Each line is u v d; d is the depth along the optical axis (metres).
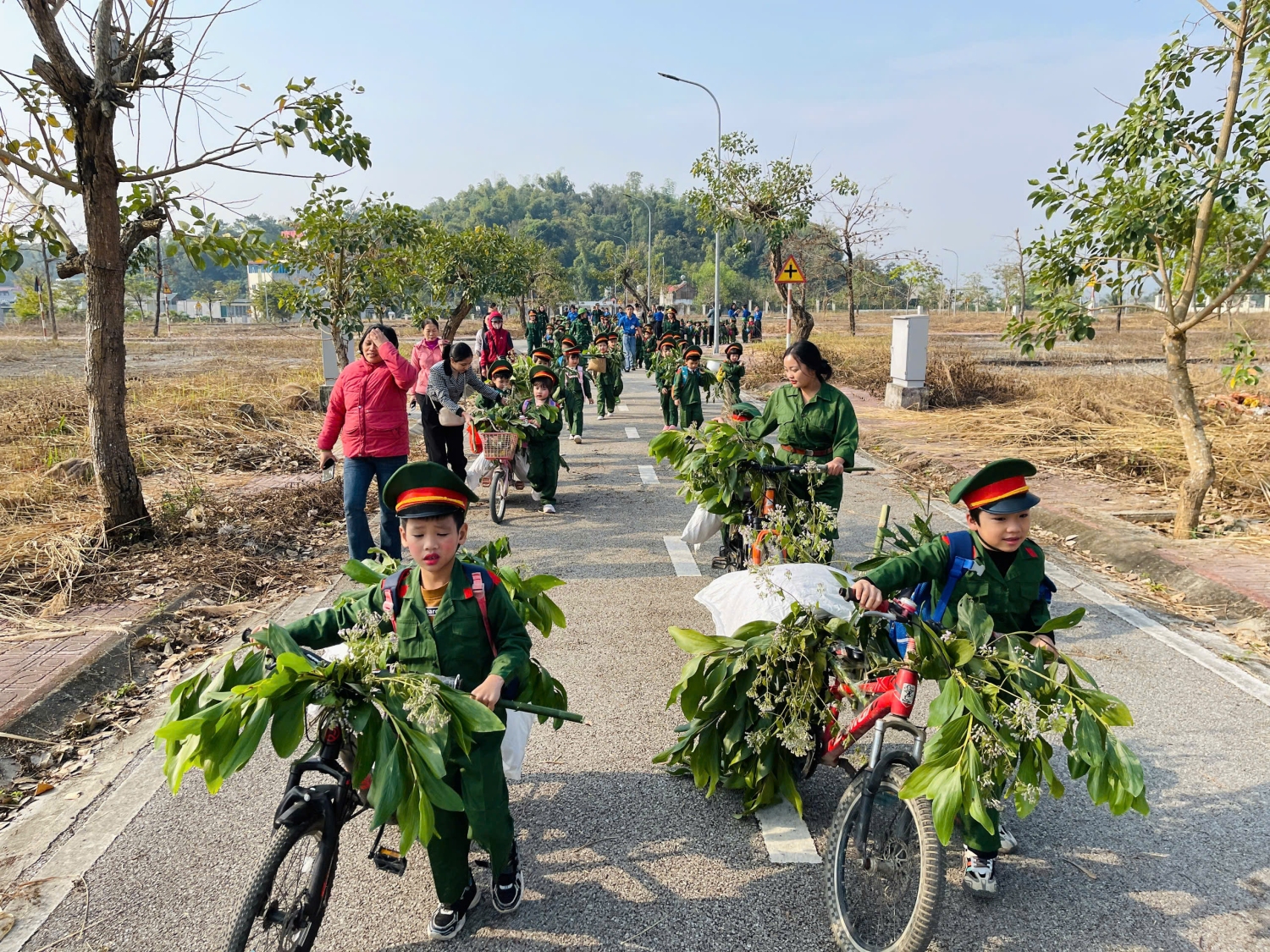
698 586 6.90
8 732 4.38
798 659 3.35
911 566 3.27
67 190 6.82
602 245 127.12
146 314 71.88
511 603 3.08
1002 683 2.83
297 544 8.08
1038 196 7.73
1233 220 7.30
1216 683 5.07
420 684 2.64
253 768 4.25
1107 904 3.24
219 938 3.06
